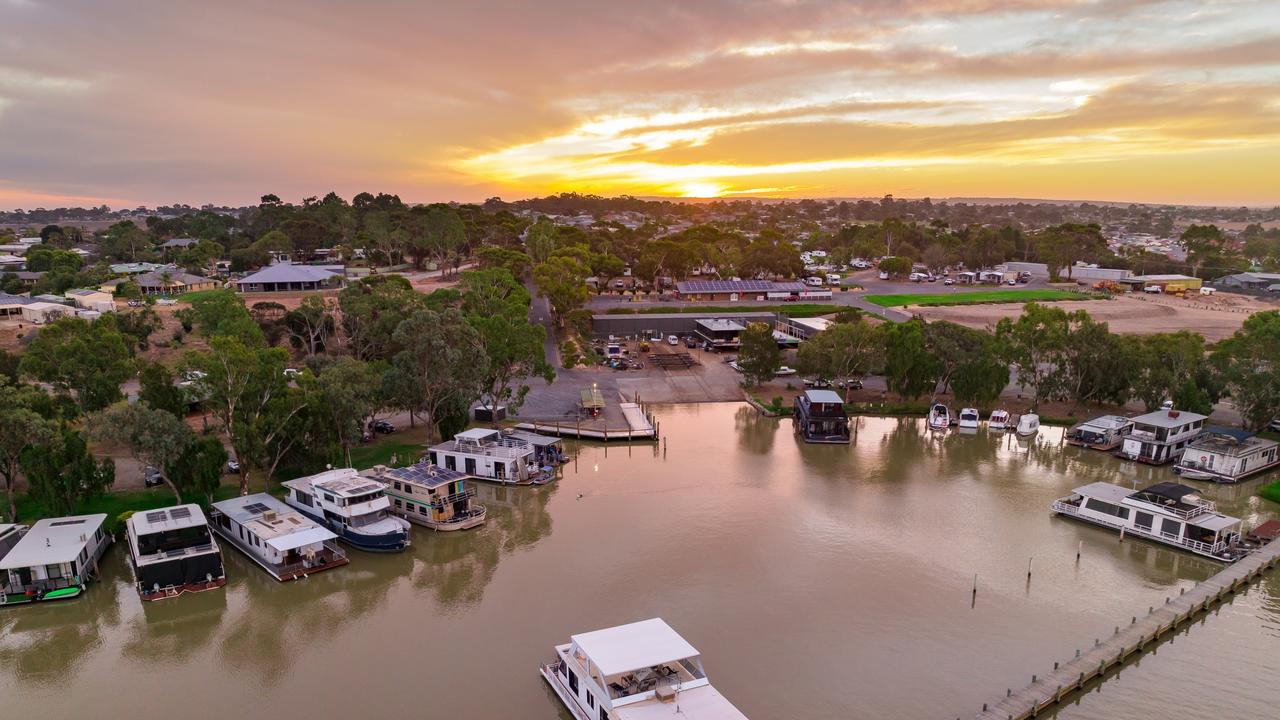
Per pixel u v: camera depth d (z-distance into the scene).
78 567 60.38
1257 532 71.56
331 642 54.97
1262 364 104.19
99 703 47.91
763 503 81.00
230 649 54.19
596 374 138.75
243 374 77.88
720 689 48.44
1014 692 47.75
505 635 55.53
